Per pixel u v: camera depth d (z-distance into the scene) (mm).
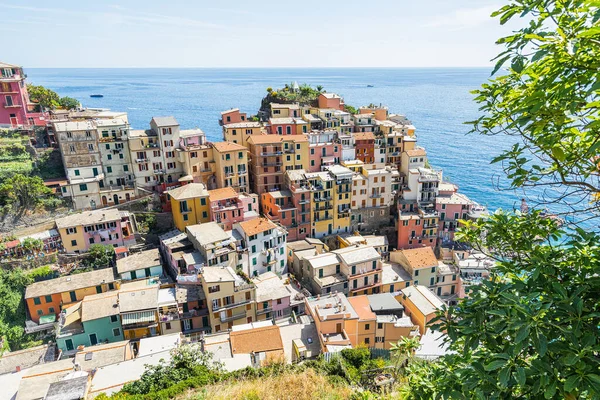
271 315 63656
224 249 68188
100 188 82562
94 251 70625
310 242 83875
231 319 60250
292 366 35562
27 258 67062
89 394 37125
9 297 61875
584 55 9180
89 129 80000
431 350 48156
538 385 9070
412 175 94438
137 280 65625
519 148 12633
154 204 83625
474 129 13086
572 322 9375
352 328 54438
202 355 39500
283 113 116312
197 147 87062
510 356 9336
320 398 26625
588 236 11648
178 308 58875
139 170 84938
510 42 10297
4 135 86688
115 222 73875
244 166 89375
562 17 9500
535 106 9555
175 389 31703
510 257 14211
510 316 9719
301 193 86875
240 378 33000
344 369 34625
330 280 69500
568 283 10867
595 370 8547
